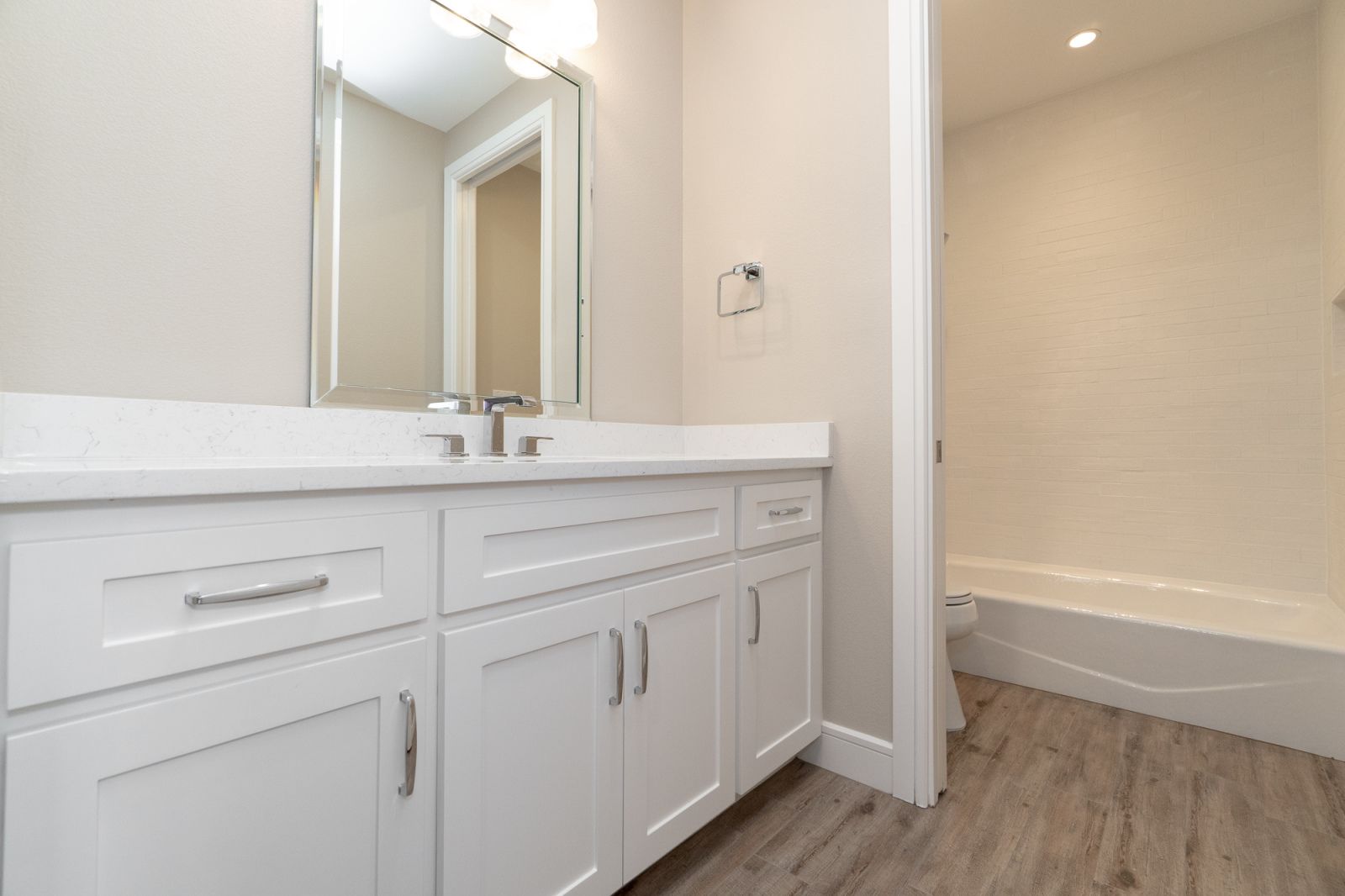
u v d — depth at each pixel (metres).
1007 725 1.99
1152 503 2.73
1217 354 2.58
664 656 1.17
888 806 1.51
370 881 0.77
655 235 1.96
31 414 0.90
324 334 1.22
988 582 2.98
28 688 0.54
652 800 1.14
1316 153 2.39
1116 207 2.83
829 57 1.72
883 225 1.61
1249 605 2.35
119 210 0.99
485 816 0.88
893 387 1.57
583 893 1.01
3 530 0.53
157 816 0.61
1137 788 1.59
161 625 0.61
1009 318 3.12
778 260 1.81
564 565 0.99
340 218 1.26
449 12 1.47
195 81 1.07
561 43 1.68
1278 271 2.46
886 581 1.59
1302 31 2.42
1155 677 2.06
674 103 2.04
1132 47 2.64
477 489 0.89
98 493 0.56
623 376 1.86
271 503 0.69
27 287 0.91
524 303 1.61
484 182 1.52
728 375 1.93
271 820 0.69
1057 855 1.32
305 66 1.21
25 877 0.54
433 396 1.42
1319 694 1.79
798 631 1.55
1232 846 1.35
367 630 0.77
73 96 0.95
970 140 3.26
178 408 1.03
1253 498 2.50
